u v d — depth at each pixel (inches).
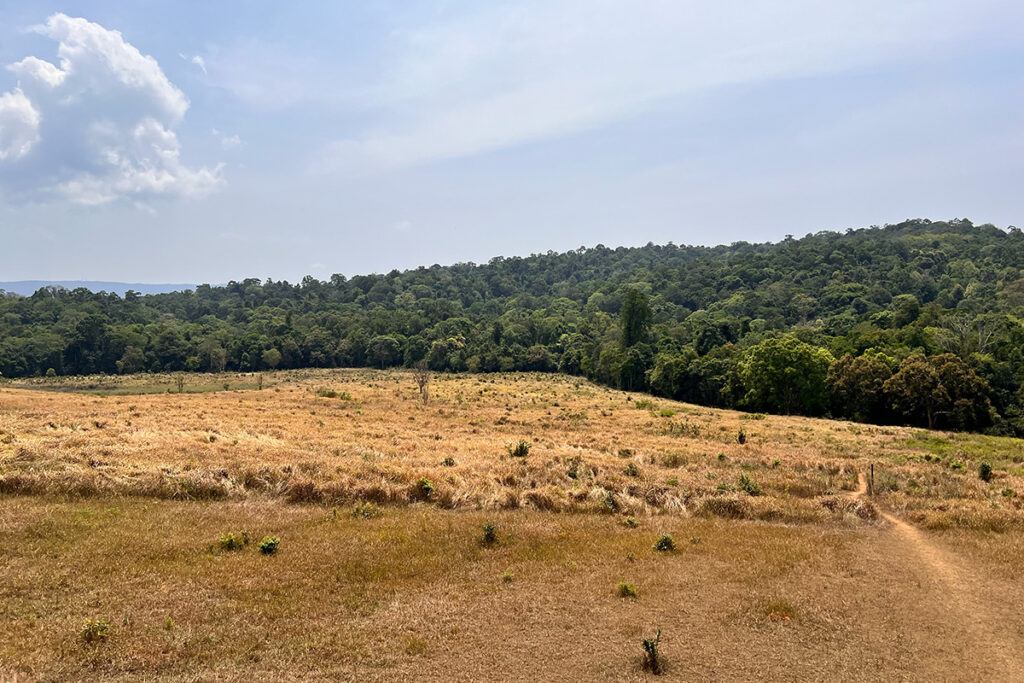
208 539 573.6
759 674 381.7
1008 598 515.2
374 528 644.7
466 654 395.2
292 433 1179.9
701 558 604.4
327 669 369.7
